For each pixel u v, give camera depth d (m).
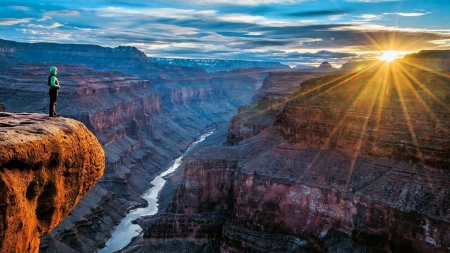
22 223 18.55
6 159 17.84
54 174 21.42
